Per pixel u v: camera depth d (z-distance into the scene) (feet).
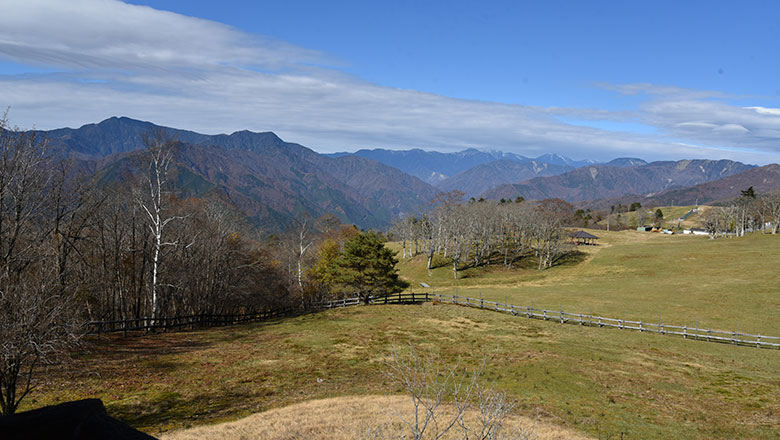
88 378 84.17
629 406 76.64
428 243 334.65
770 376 93.86
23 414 24.40
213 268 164.55
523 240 349.41
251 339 126.93
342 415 67.77
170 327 138.21
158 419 69.31
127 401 75.92
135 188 128.67
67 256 115.75
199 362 101.40
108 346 108.06
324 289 231.50
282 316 175.63
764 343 117.91
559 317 150.92
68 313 66.18
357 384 89.10
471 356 108.47
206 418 70.38
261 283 199.11
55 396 73.72
